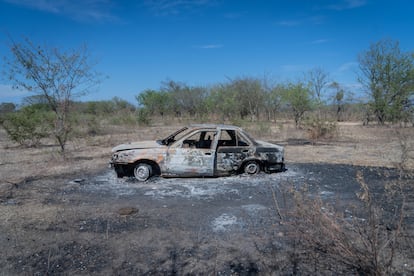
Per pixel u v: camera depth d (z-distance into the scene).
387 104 22.55
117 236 3.81
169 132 18.38
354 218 3.74
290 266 3.12
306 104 22.14
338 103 34.94
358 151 11.14
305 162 9.04
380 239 3.64
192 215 4.61
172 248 3.50
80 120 18.38
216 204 5.15
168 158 6.60
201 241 3.70
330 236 3.33
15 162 8.82
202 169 6.73
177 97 34.50
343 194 5.77
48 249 3.45
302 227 3.83
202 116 25.36
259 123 20.52
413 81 21.56
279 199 5.43
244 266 3.12
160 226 4.16
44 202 5.14
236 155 7.00
